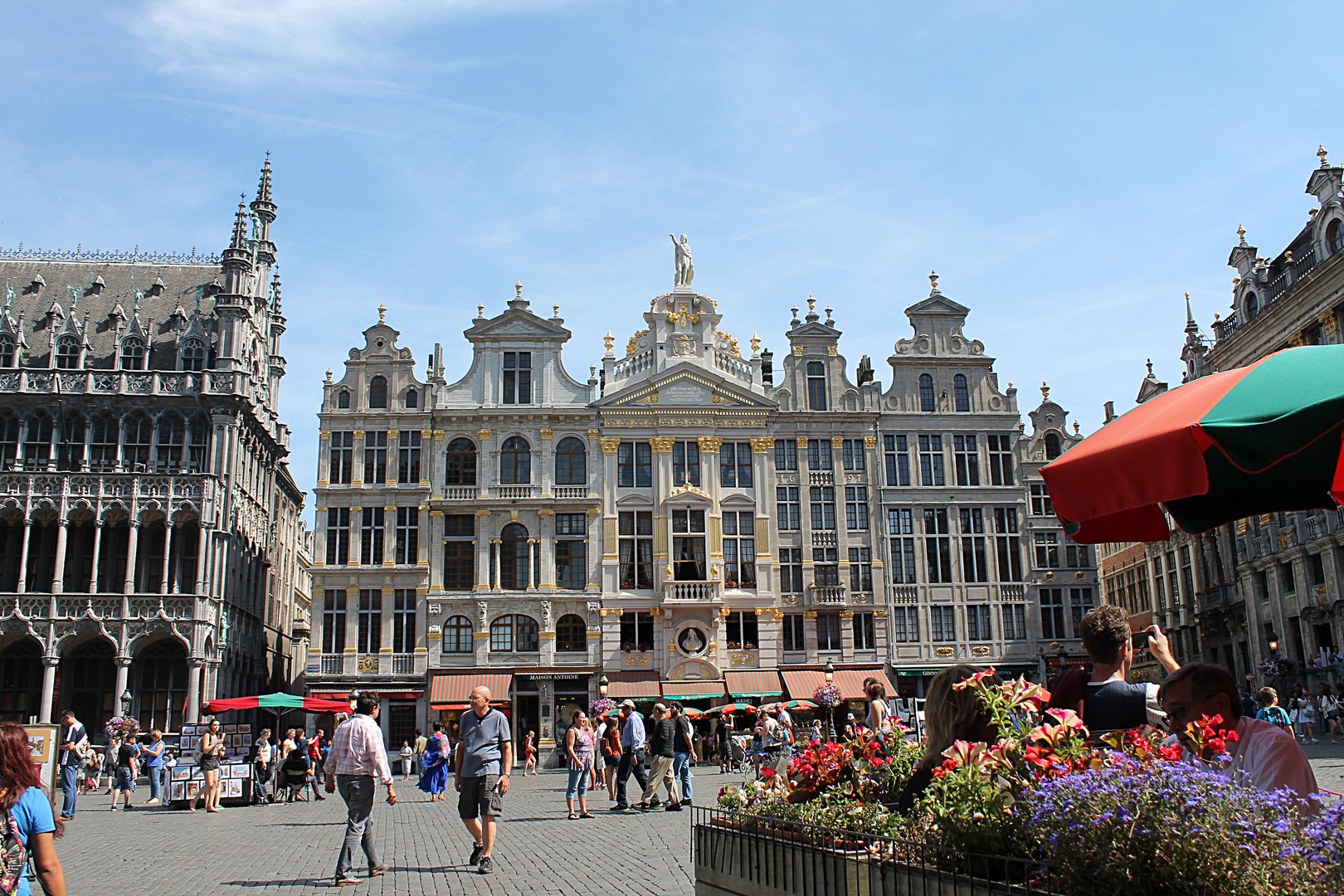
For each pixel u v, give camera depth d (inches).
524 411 2345.0
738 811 409.7
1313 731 1737.2
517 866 673.0
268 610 2699.3
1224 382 328.8
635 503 2329.0
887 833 323.6
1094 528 442.3
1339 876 219.0
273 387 2746.1
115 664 2139.5
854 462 2395.4
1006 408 2453.2
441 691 2182.6
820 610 2311.8
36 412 2178.9
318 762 1533.0
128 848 829.2
